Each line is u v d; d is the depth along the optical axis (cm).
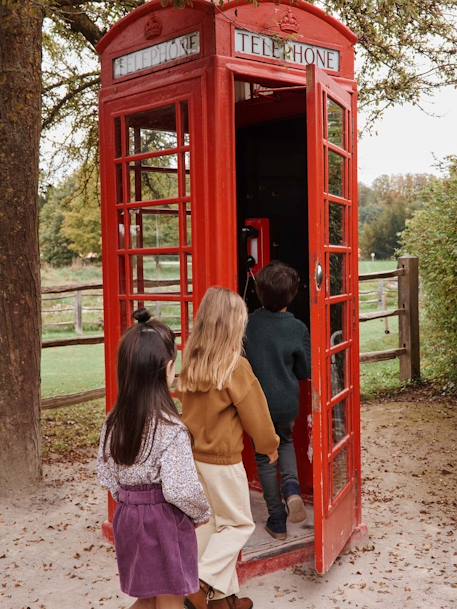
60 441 622
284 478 350
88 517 435
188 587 237
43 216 2358
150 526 235
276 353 346
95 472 530
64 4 534
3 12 448
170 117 346
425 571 348
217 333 290
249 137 442
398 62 643
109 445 242
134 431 233
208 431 292
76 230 2269
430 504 446
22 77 461
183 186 339
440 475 505
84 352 1230
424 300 779
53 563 368
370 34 602
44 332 1447
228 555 287
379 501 452
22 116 464
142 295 364
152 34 350
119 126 375
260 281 354
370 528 406
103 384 895
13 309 472
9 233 467
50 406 601
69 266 2391
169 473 231
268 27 337
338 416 355
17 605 322
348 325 371
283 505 361
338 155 353
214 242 324
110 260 381
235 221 329
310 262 312
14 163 463
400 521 417
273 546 349
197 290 332
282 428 354
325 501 322
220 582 285
